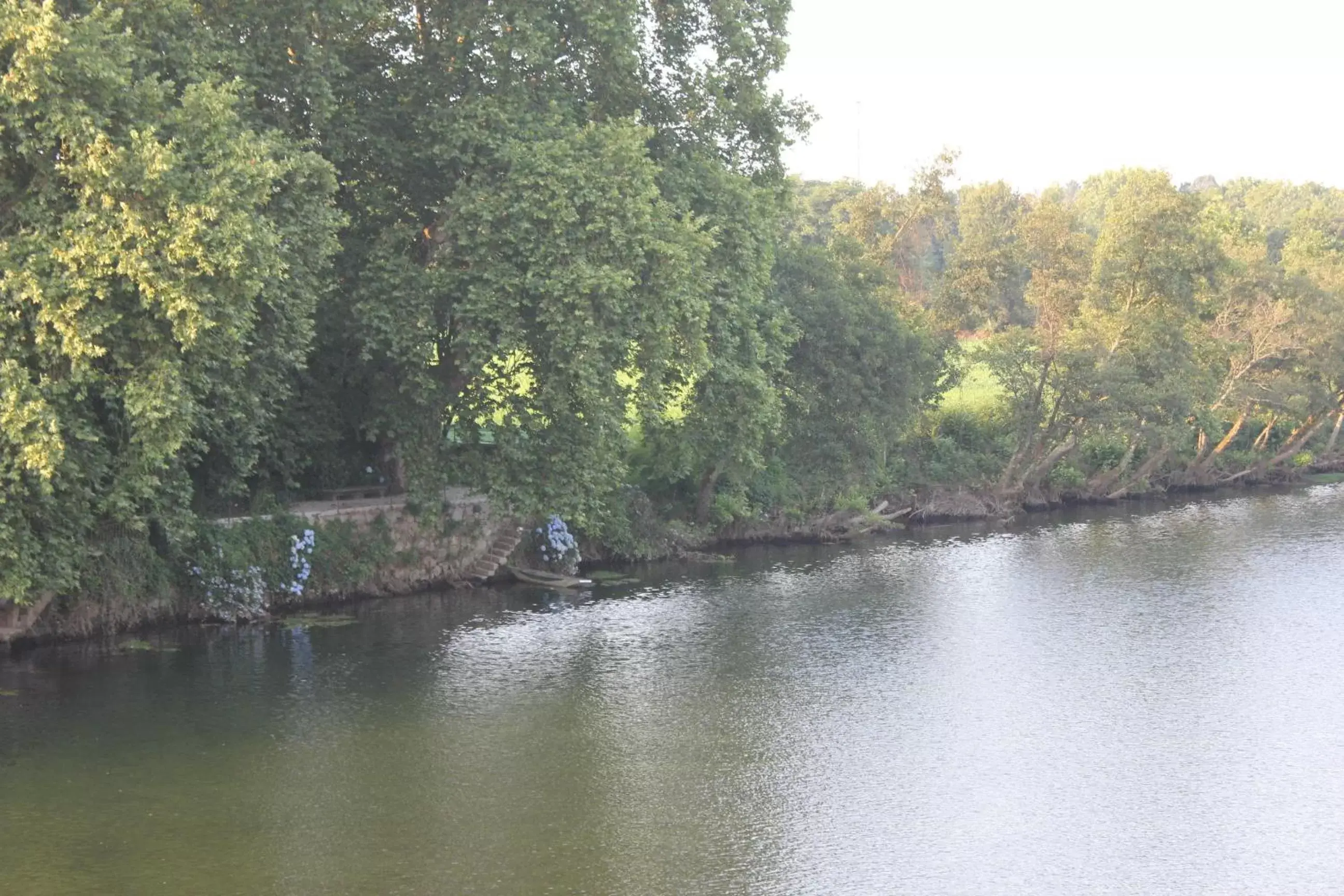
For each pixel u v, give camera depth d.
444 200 34.31
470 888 18.42
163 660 30.09
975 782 23.61
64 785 22.08
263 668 29.78
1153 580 43.12
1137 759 25.00
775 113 41.91
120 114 24.38
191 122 25.02
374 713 26.83
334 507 37.53
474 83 34.38
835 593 40.59
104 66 23.38
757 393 40.62
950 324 67.06
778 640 34.06
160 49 28.36
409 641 32.88
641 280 33.31
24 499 25.64
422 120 34.09
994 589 41.44
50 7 22.39
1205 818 22.09
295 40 32.16
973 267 67.81
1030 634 35.12
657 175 36.91
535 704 27.86
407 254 35.72
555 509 35.41
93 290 23.31
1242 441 76.69
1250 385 70.00
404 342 32.75
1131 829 21.47
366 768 23.48
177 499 29.92
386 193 36.03
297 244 28.59
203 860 19.11
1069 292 63.88
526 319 33.31
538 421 35.62
